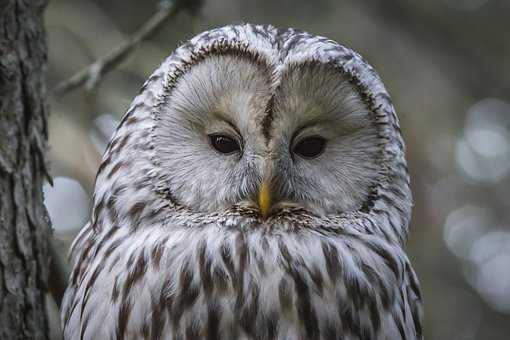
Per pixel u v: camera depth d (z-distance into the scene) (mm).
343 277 9211
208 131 9469
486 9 21391
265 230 9312
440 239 20719
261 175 9242
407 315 9766
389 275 9492
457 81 21047
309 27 18141
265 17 17719
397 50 19656
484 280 22531
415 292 10109
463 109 21188
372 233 9625
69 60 16391
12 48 9555
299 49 9328
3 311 9117
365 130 9695
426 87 20234
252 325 8930
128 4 18281
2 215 9266
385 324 9344
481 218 22984
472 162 22719
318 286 9109
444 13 20797
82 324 9250
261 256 9125
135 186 9547
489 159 22969
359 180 9695
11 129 9469
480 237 23016
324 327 9062
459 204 22688
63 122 15000
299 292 9039
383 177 9812
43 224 9688
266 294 8977
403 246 10039
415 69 19938
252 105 9242
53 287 9906
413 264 19812
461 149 22406
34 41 9812
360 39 18781
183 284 8977
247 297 8961
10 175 9375
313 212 9500
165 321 8945
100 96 15008
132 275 9086
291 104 9258
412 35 20172
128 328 9000
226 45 9391
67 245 11305
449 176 21578
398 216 9906
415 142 19578
